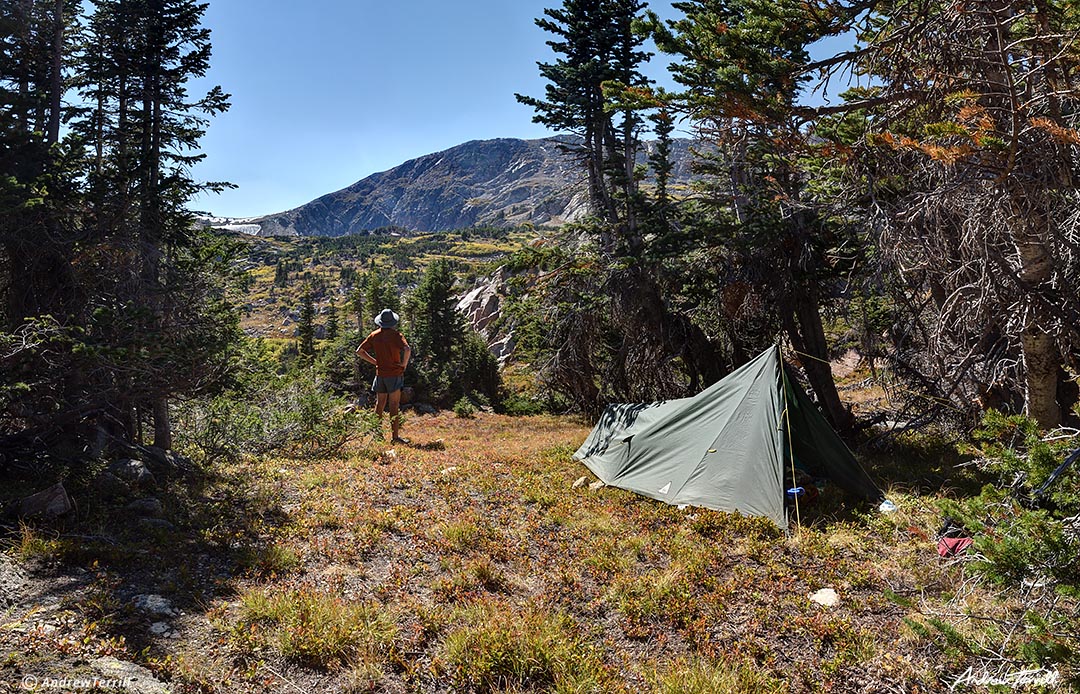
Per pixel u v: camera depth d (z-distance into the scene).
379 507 8.40
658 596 6.04
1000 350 9.31
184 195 11.00
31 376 7.25
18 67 11.40
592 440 12.11
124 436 10.16
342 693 4.37
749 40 6.61
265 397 14.18
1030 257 7.04
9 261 9.17
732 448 9.10
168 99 12.42
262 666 4.55
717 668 4.87
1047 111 6.21
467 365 36.62
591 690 4.54
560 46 18.58
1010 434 4.54
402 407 32.22
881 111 7.51
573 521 8.11
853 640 5.32
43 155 9.49
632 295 17.45
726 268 14.71
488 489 9.55
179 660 4.41
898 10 6.50
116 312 9.09
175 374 8.41
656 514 8.49
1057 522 3.71
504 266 18.94
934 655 5.02
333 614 5.20
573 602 5.99
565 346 20.98
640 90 6.96
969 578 4.66
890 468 10.95
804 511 8.37
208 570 6.01
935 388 11.72
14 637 4.21
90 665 4.06
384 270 175.38
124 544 6.20
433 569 6.55
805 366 14.24
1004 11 5.95
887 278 9.64
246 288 12.52
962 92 5.64
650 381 19.52
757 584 6.41
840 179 8.53
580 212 20.25
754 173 13.24
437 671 4.67
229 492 8.45
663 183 17.36
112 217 9.66
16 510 6.46
